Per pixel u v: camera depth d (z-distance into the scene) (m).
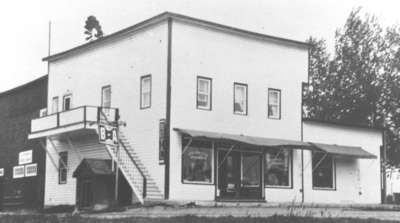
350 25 50.75
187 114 28.80
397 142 48.75
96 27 45.91
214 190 29.20
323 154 34.25
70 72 35.88
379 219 18.17
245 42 31.53
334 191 34.41
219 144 29.80
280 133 32.38
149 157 28.97
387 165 50.28
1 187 40.78
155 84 29.19
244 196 30.42
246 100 31.17
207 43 29.97
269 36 32.34
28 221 17.91
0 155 42.16
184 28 29.17
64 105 36.03
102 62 33.25
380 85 48.56
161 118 28.52
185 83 28.89
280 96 32.66
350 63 50.34
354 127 35.94
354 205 32.38
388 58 49.28
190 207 26.14
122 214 22.27
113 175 29.17
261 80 31.94
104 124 28.30
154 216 19.30
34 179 38.00
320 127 34.25
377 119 49.03
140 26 30.38
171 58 28.53
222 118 30.05
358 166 35.91
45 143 36.59
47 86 37.69
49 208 32.66
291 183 32.44
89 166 28.94
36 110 39.03
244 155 30.78
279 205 29.47
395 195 47.66
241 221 16.11
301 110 33.53
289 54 33.41
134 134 30.16
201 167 28.98
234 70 30.88
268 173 31.61
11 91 41.75
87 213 24.89
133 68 30.83
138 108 30.12
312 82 52.88
